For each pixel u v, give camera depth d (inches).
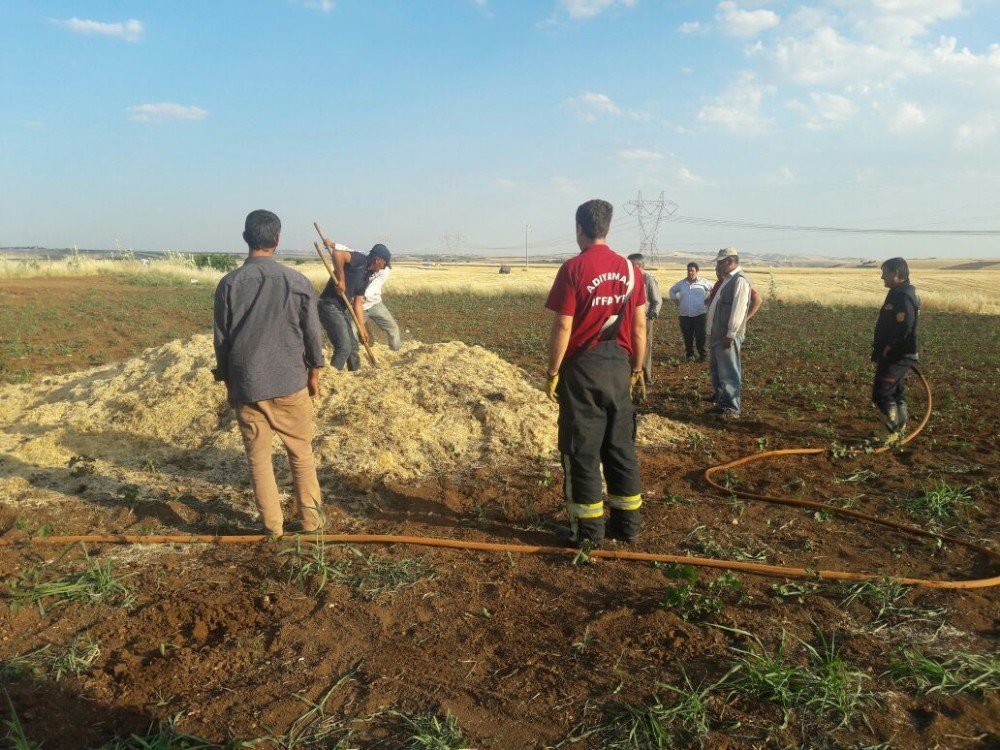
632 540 172.7
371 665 120.8
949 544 174.2
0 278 1245.1
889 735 103.0
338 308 294.8
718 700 110.6
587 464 164.6
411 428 241.6
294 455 172.9
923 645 127.3
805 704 109.1
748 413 326.0
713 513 194.7
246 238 166.1
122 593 145.3
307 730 104.2
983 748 101.0
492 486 208.4
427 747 99.3
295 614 137.6
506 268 2758.4
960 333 788.6
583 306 159.5
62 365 461.4
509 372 311.6
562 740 102.5
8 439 236.5
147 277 1386.6
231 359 162.7
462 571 157.0
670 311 1131.3
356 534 174.9
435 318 888.9
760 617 136.3
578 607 140.9
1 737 100.4
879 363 267.6
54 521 180.7
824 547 172.4
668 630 130.6
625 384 165.8
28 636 129.3
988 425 307.0
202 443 231.9
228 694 112.6
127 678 117.0
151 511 187.2
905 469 238.8
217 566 158.4
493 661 122.5
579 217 165.3
